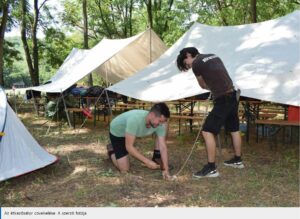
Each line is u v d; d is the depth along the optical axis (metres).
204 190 3.94
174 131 7.61
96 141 6.72
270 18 16.83
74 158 5.43
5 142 4.43
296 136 6.47
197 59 4.31
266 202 3.60
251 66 5.57
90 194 3.84
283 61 5.48
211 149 4.30
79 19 23.12
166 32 18.94
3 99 4.71
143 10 23.78
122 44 8.82
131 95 5.97
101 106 9.51
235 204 3.55
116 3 20.92
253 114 6.89
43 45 19.66
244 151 5.70
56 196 3.83
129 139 4.12
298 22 6.23
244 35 6.55
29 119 9.80
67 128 8.22
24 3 15.70
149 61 10.02
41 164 4.62
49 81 10.14
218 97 4.24
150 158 5.36
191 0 18.42
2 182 4.25
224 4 18.09
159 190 3.94
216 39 6.79
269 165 4.89
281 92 4.90
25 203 3.65
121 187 4.02
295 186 4.04
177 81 6.01
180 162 5.12
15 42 19.48
